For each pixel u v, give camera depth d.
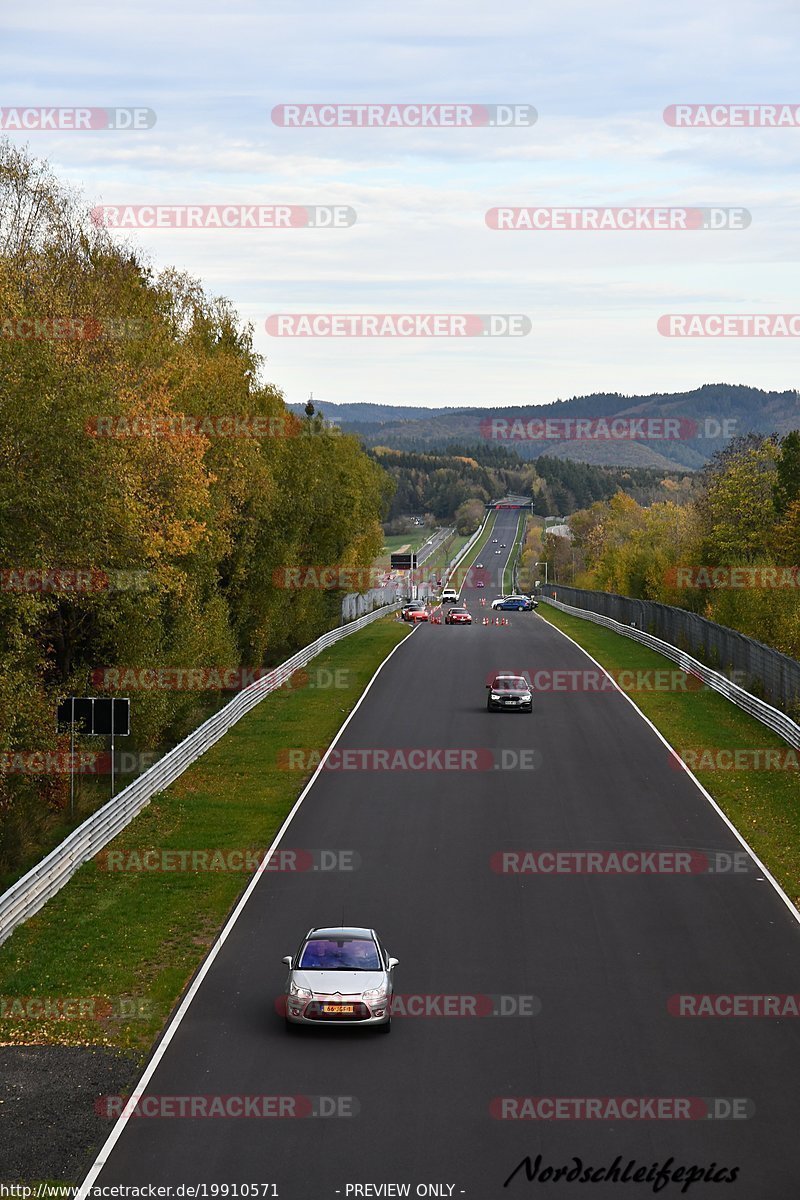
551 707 64.19
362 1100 20.80
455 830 39.88
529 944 29.12
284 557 74.75
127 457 41.81
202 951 28.88
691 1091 21.23
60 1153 18.97
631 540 157.75
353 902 32.47
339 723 59.50
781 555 96.44
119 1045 23.39
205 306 71.81
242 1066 22.22
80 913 31.83
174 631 53.97
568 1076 21.83
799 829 40.06
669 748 53.09
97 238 58.38
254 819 41.44
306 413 97.44
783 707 59.91
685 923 30.75
